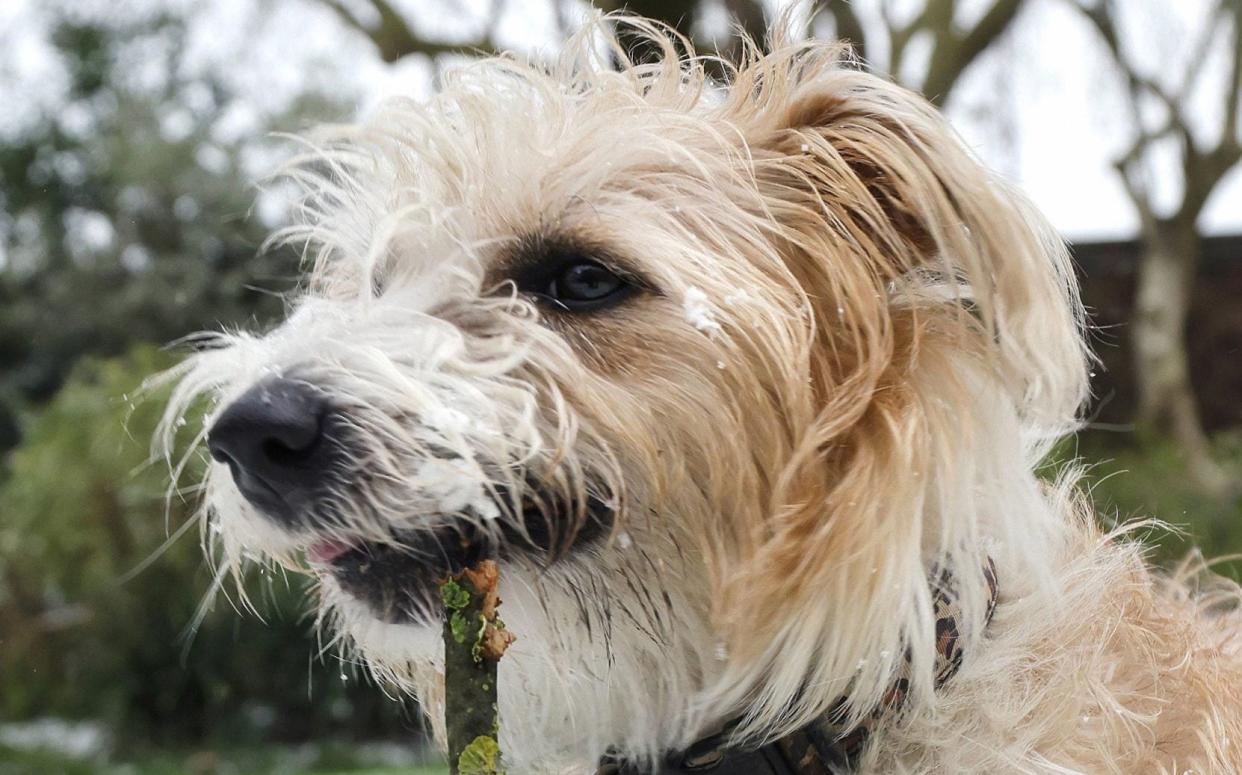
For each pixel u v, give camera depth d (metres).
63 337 3.21
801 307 0.51
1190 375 2.49
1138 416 2.15
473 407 0.49
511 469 0.50
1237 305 2.47
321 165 0.70
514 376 0.50
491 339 0.51
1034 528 0.51
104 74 3.51
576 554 0.51
